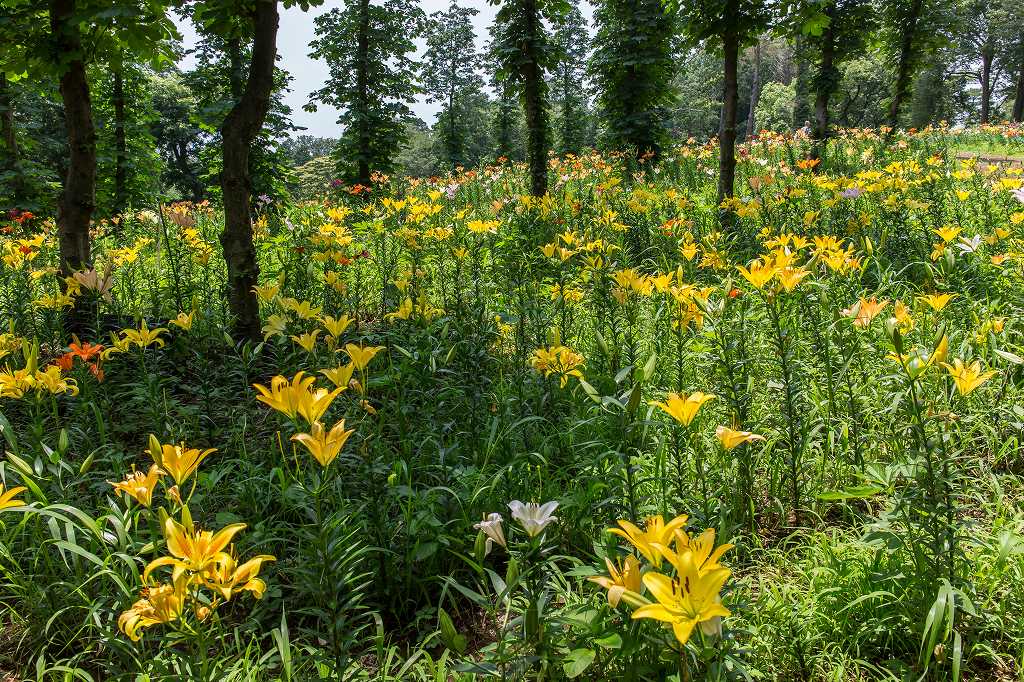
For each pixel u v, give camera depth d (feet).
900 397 10.41
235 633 7.93
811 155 58.90
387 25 73.87
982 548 8.82
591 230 26.09
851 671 7.64
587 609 6.96
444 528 10.08
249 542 9.91
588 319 19.47
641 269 25.55
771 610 8.01
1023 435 11.71
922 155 47.16
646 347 16.51
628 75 74.49
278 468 10.21
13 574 9.07
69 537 8.23
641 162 61.26
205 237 32.99
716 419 12.80
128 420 14.32
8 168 50.19
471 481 10.77
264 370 16.87
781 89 187.83
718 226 27.73
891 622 7.93
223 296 20.75
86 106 19.71
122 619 5.23
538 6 41.57
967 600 7.14
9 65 19.30
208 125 49.37
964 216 28.73
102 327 18.47
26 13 18.38
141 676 6.56
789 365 12.97
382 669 7.24
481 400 13.12
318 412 6.39
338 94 74.64
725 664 6.15
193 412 13.62
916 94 208.54
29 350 9.88
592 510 10.02
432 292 23.17
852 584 8.27
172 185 148.25
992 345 13.26
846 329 14.07
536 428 12.92
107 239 39.11
